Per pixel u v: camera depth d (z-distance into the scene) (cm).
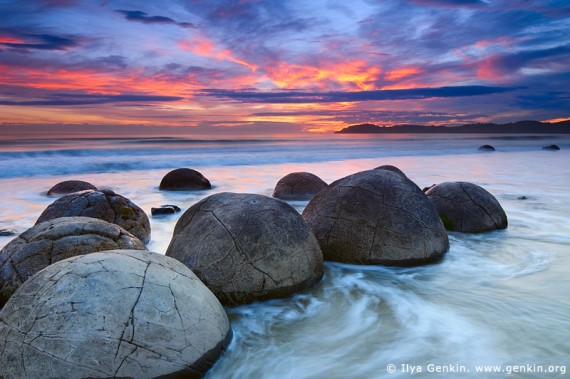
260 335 473
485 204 896
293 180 1361
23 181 1830
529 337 467
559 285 614
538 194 1499
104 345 326
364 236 652
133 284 361
